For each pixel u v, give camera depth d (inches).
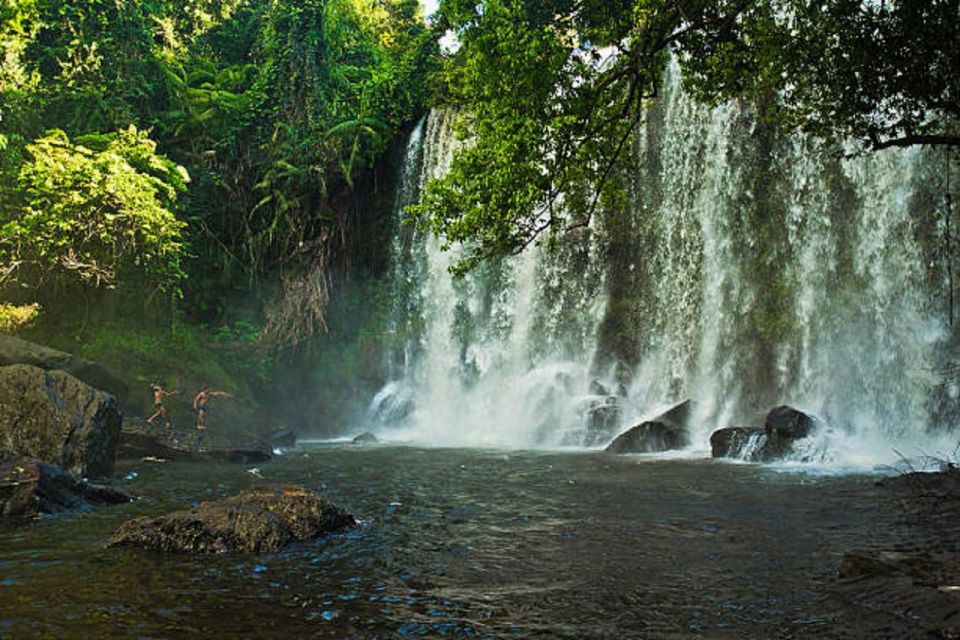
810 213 883.4
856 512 389.7
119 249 924.0
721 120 961.5
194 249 1161.4
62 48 1088.2
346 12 1455.5
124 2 1137.4
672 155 1018.1
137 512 402.9
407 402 1173.7
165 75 1173.1
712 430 871.1
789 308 891.4
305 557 300.0
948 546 305.0
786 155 906.7
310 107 1223.5
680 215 1005.2
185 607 233.8
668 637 205.6
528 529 356.8
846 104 448.1
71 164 895.1
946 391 747.4
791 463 631.8
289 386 1160.2
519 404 1069.8
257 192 1232.2
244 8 1461.6
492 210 482.0
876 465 605.6
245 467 644.1
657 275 1025.5
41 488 398.6
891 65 416.8
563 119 471.8
